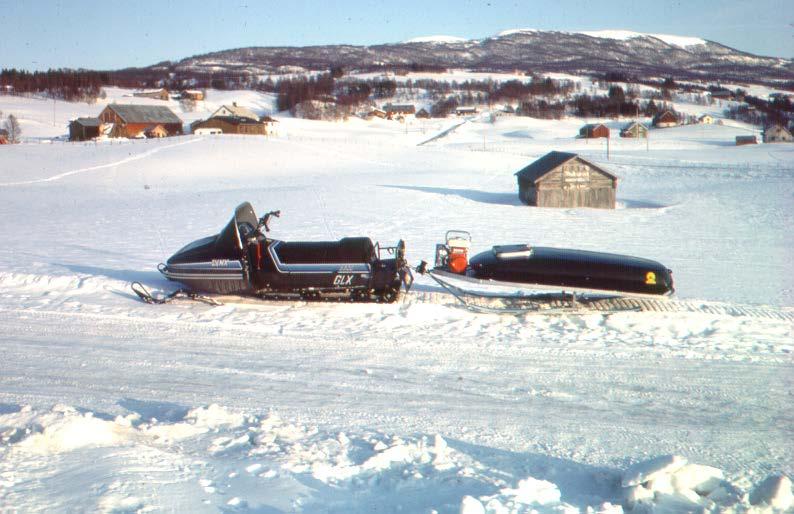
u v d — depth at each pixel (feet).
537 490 14.43
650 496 14.67
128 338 28.99
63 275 41.34
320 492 14.71
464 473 15.90
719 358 26.43
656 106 582.76
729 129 406.41
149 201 110.32
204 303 34.63
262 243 34.42
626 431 19.84
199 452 16.97
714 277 48.62
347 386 23.44
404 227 74.33
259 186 138.21
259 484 14.83
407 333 29.73
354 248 34.06
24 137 307.37
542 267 32.50
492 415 20.95
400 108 558.15
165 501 13.70
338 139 317.83
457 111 572.51
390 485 15.16
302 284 33.91
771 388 23.34
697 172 167.02
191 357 26.55
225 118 336.08
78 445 16.70
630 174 169.68
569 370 25.20
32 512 12.92
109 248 58.75
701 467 15.28
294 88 587.27
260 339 28.89
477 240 66.08
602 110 554.46
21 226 77.87
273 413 20.75
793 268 52.39
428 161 203.72
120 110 326.85
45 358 26.35
